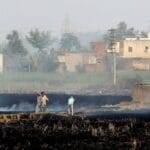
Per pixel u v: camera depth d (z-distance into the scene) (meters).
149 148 65.25
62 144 66.62
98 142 68.06
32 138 70.50
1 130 75.94
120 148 64.88
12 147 64.31
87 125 81.75
